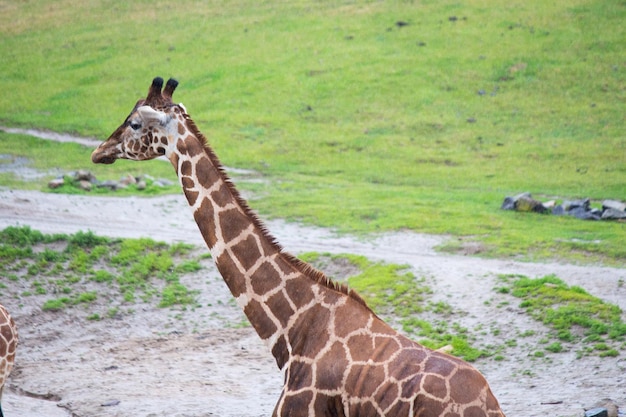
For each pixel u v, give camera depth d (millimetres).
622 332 29781
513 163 76188
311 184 67688
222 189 14984
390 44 106250
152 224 49656
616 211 53312
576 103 89625
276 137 86000
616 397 25109
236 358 31609
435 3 116500
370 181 71688
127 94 101312
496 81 95625
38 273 39750
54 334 35125
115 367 30984
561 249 43406
